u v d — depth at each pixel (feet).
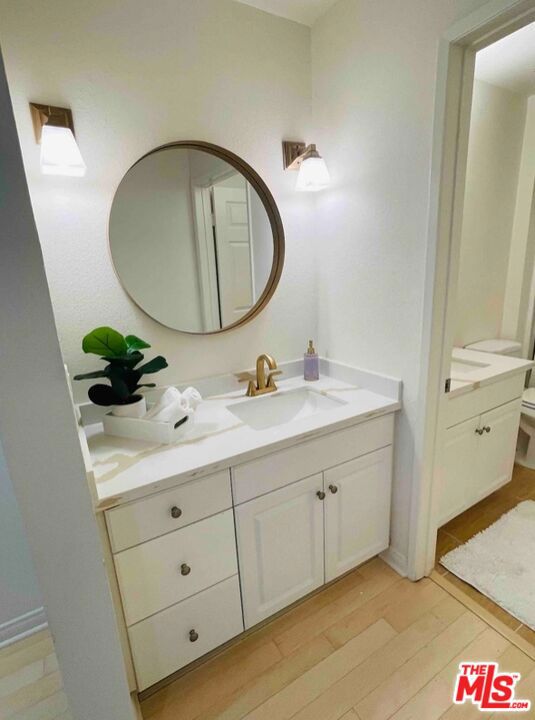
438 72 3.57
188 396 4.23
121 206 4.23
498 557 5.33
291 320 5.80
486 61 5.94
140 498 3.19
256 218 5.17
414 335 4.41
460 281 7.35
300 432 4.01
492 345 7.85
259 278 5.35
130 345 4.14
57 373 2.22
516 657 4.01
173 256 4.66
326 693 3.77
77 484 2.40
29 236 2.03
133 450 3.76
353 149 4.74
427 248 4.03
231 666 4.07
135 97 4.08
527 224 7.83
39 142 3.70
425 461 4.63
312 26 4.96
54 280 4.03
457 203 3.93
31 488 2.29
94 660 2.76
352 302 5.24
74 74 3.75
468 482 5.79
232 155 4.78
